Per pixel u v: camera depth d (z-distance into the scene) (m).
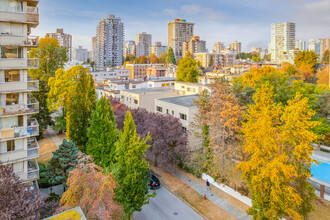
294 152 19.00
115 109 44.47
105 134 27.80
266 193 20.42
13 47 23.72
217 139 29.95
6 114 22.89
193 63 85.62
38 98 44.53
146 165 22.33
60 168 26.09
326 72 66.06
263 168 19.98
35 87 25.16
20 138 24.05
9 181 15.69
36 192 18.81
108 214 15.43
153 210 25.77
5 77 23.31
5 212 14.20
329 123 35.00
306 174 19.53
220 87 29.75
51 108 44.53
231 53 170.12
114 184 17.25
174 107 41.88
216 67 123.38
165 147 32.69
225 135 29.08
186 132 37.34
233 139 30.08
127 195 21.02
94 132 27.72
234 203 26.67
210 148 30.11
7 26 23.28
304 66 77.19
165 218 24.48
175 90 57.56
